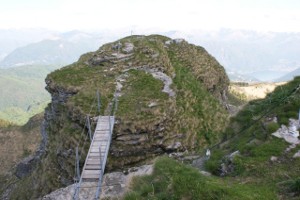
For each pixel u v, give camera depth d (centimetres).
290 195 1296
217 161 1720
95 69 4297
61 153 3344
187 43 6312
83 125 3250
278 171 1453
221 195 1358
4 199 5622
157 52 4597
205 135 3738
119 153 2958
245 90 14925
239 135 1895
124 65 4300
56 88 3994
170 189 1513
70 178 3136
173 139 3297
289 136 1636
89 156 2566
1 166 9819
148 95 3538
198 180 1502
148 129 3111
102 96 3506
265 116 1861
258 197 1307
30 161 5862
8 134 12162
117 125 3031
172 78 4453
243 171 1525
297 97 1855
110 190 2180
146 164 2431
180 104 3856
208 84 5825
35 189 3866
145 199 1568
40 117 12975
